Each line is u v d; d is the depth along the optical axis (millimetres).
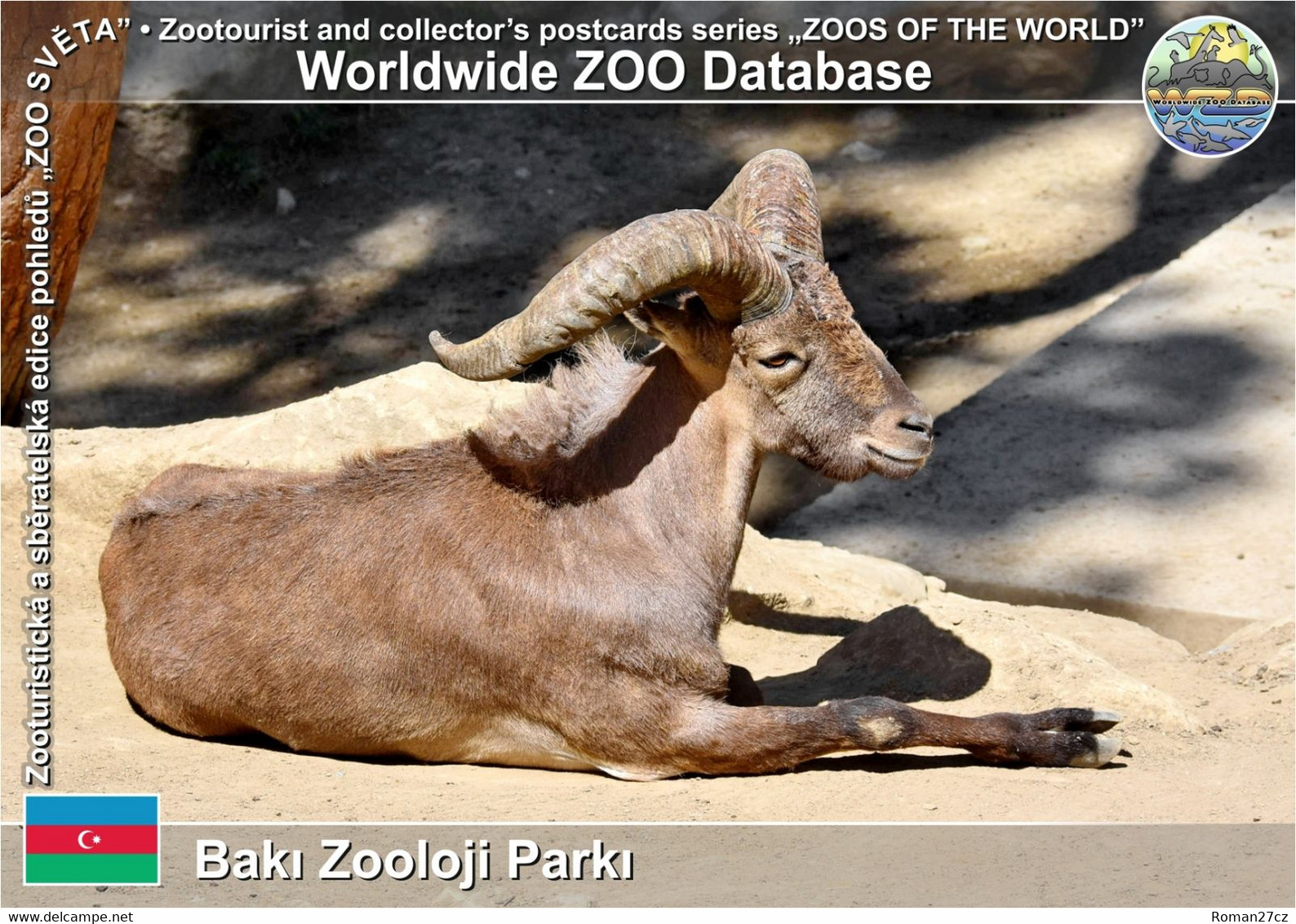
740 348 5738
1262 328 13328
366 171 17766
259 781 5656
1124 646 8172
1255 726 6574
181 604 6227
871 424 5797
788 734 5746
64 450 8469
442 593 5883
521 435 6016
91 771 5641
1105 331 13703
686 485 5957
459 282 16203
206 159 17422
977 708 6602
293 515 6227
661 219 5383
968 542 11000
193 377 14875
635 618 5766
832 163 17984
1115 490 11414
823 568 8805
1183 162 17422
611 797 5566
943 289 15727
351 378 14805
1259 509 10906
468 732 6027
